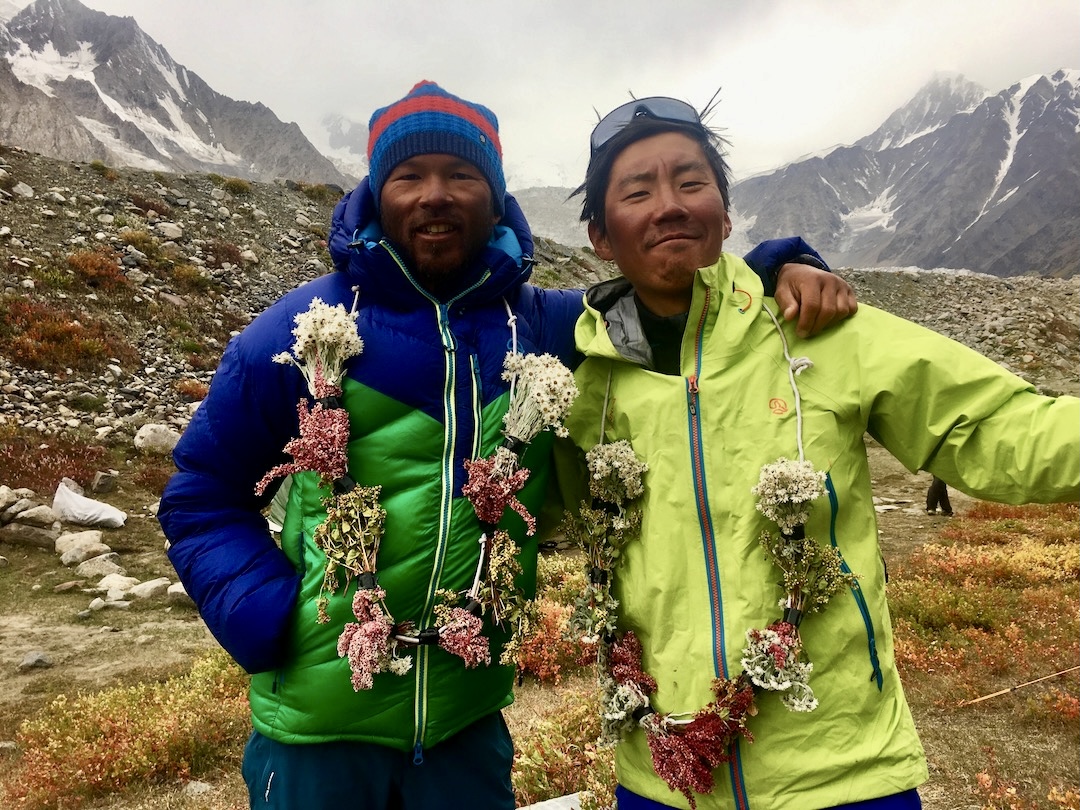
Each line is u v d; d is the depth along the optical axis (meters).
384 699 1.90
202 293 20.50
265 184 29.47
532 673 6.92
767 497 1.77
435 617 1.93
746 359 1.96
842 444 1.87
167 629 8.23
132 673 7.05
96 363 15.75
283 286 22.72
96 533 10.53
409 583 1.90
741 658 1.79
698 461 1.90
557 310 2.41
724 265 2.07
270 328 2.04
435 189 1.96
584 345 2.12
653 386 2.01
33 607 8.72
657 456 1.95
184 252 22.05
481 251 2.13
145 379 16.08
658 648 1.90
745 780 1.80
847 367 1.89
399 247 2.07
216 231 24.22
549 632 7.14
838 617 1.81
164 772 5.26
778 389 1.91
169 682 6.59
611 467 1.96
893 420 1.85
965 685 5.93
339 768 1.92
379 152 2.06
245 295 21.36
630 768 2.03
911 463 1.88
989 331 40.56
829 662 1.80
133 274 19.59
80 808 4.81
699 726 1.74
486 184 2.12
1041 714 5.29
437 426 1.96
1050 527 12.38
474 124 2.08
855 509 1.89
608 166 2.14
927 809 4.25
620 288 2.29
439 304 2.07
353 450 1.93
